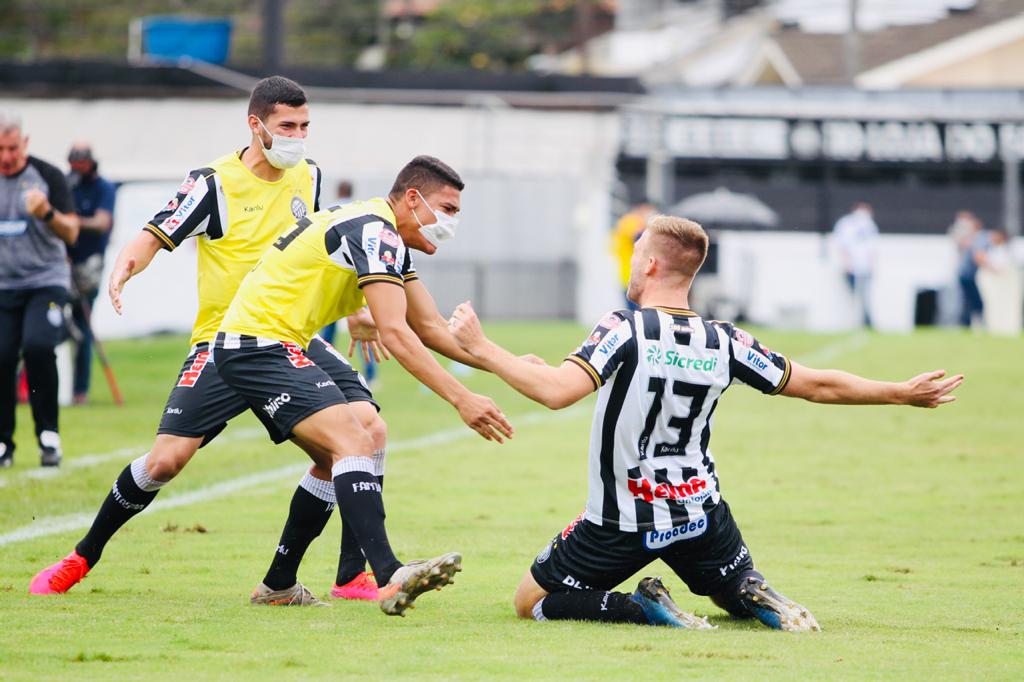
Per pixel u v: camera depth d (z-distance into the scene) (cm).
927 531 2344
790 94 10969
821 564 2039
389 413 4231
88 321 4194
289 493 2681
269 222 1859
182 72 9975
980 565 2036
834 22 15675
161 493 2662
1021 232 10400
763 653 1412
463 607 1712
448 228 1664
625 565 1589
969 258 8788
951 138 10500
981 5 14338
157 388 4756
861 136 10494
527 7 15388
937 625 1602
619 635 1512
